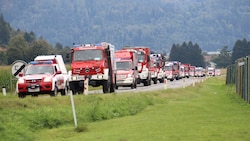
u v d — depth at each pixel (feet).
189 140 125.08
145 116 196.03
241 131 136.56
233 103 260.42
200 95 353.72
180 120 172.76
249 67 244.63
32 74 270.87
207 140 123.54
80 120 185.47
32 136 150.51
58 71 276.62
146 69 480.23
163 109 225.76
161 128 151.94
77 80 306.76
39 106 197.67
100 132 155.74
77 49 312.29
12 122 155.33
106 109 203.72
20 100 194.90
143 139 131.03
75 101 220.23
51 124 174.09
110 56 323.16
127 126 163.73
